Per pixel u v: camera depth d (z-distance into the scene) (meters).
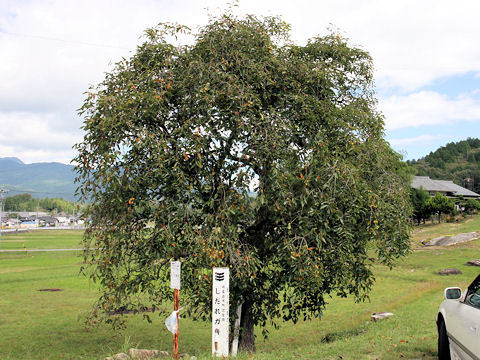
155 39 10.43
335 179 8.90
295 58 10.65
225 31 10.34
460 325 5.62
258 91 10.31
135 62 10.38
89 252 10.46
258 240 11.21
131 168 9.10
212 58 9.84
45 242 79.06
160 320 17.83
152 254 9.39
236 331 10.65
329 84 10.66
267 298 11.59
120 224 9.34
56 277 32.53
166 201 9.16
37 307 21.19
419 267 32.38
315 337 14.33
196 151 8.75
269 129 9.33
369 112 11.37
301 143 10.36
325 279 10.49
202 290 9.50
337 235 9.74
